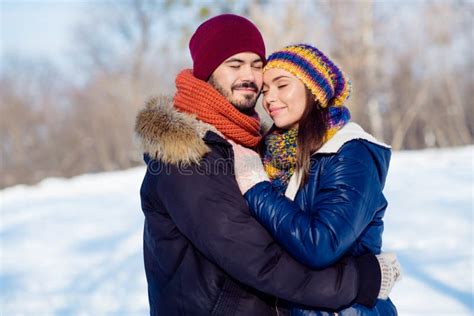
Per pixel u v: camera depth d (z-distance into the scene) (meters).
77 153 32.75
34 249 7.41
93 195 11.95
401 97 27.59
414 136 30.73
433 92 28.91
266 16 16.08
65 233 8.28
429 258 5.24
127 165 31.95
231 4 12.52
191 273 2.09
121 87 32.56
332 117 2.21
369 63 20.06
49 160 32.69
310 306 2.09
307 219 1.97
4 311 4.89
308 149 2.15
